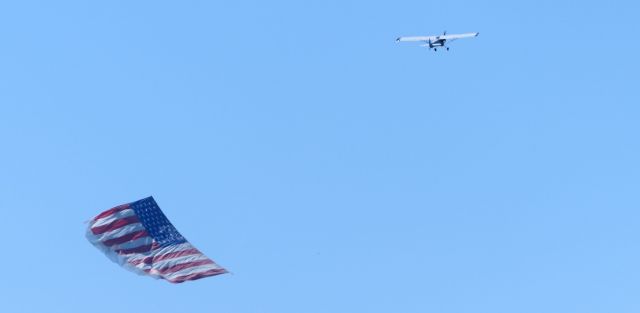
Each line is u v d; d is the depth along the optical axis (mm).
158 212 142250
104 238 140750
